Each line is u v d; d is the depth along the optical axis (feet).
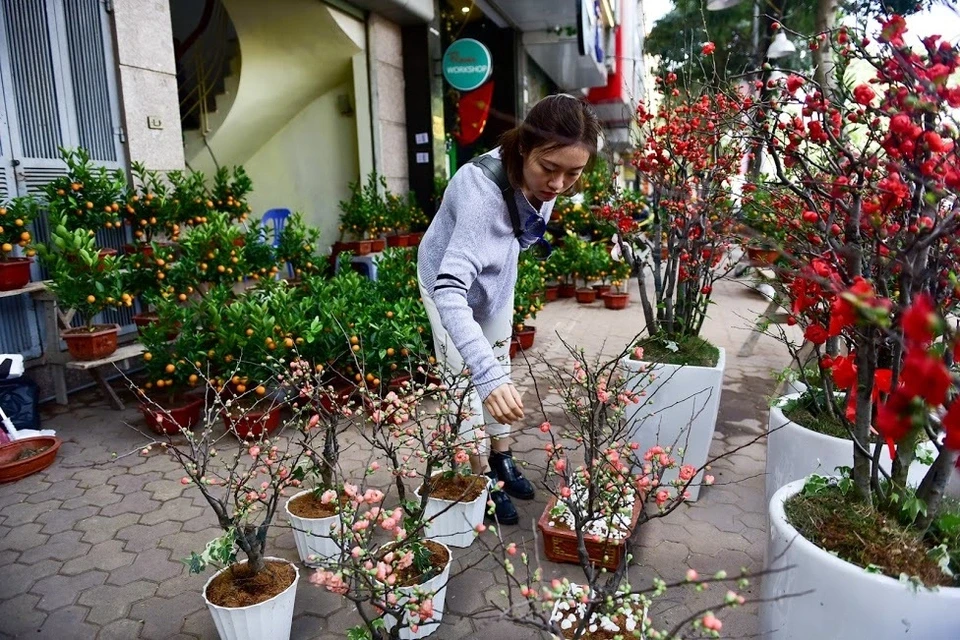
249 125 25.20
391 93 25.73
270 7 22.27
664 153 9.96
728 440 11.77
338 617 6.87
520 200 7.30
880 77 4.60
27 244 12.34
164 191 15.46
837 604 4.26
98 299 12.03
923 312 2.72
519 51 25.81
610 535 6.41
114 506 9.37
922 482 4.70
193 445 6.86
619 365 9.67
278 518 8.84
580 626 4.71
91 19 15.02
